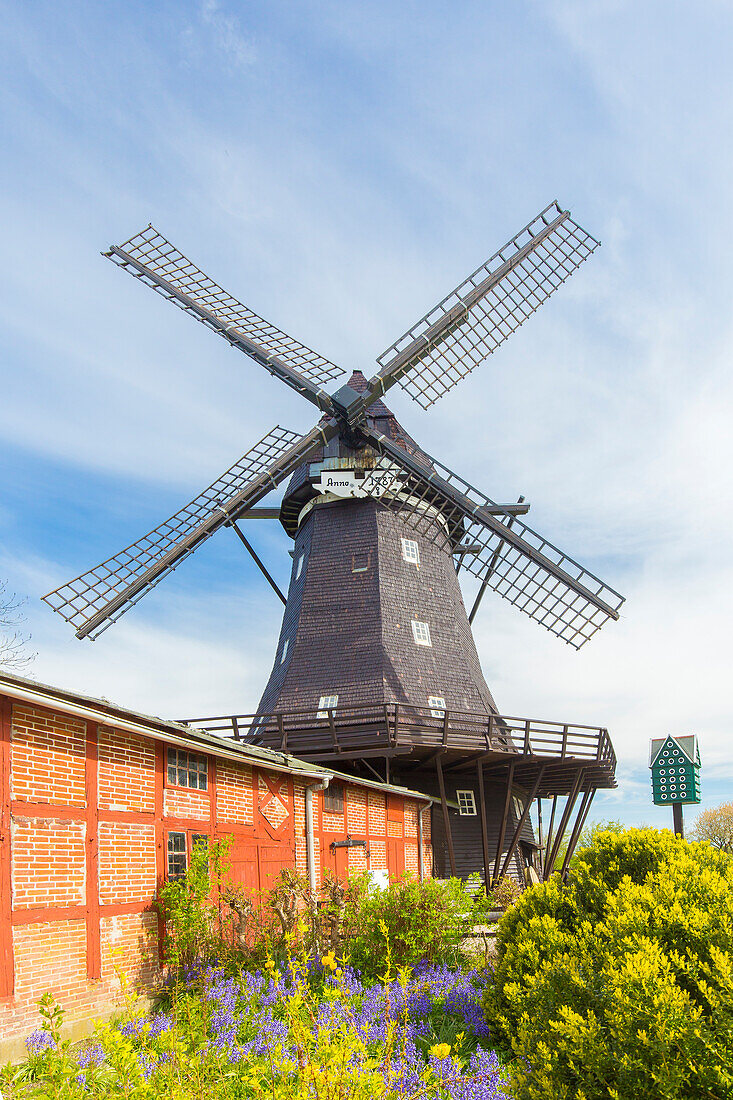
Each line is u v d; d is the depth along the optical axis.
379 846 21.78
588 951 8.12
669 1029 6.16
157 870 12.53
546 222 28.88
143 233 26.36
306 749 22.73
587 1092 6.46
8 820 9.86
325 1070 5.77
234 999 9.70
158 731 12.02
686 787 26.09
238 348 25.86
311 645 25.77
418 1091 6.47
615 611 25.41
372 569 26.48
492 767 26.16
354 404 25.02
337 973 7.43
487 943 14.27
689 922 7.21
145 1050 7.79
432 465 26.64
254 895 15.05
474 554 28.98
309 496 28.84
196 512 24.52
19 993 9.61
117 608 22.25
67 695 10.90
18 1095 7.17
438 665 25.80
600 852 10.19
